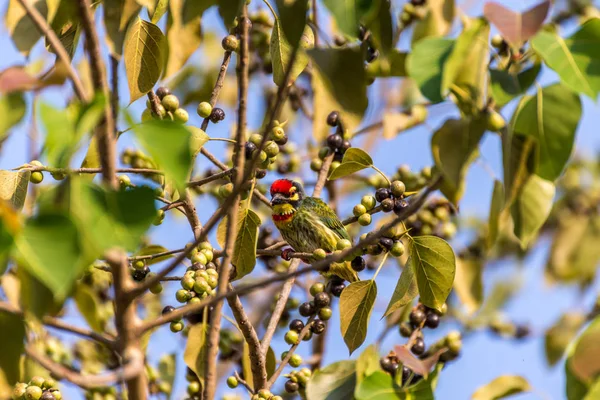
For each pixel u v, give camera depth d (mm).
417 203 7012
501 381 8367
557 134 7086
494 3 6652
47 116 5656
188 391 10922
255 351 9711
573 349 7324
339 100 7559
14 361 7438
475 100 7188
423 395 8281
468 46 6637
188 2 7742
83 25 6492
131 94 9148
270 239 13836
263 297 14742
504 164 7277
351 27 6695
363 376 9477
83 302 8156
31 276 6410
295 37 6734
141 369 7469
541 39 6883
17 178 9125
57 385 10383
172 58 9383
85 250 5859
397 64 10836
